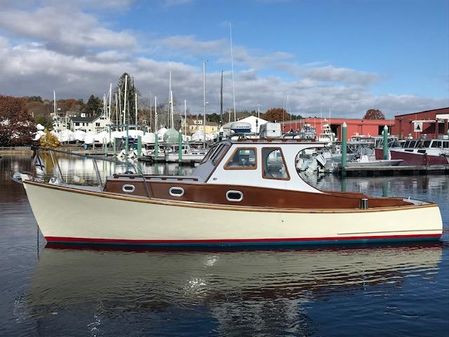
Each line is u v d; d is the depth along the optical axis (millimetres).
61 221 9688
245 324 6453
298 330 6270
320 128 69312
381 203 10781
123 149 54875
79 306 7039
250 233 9766
